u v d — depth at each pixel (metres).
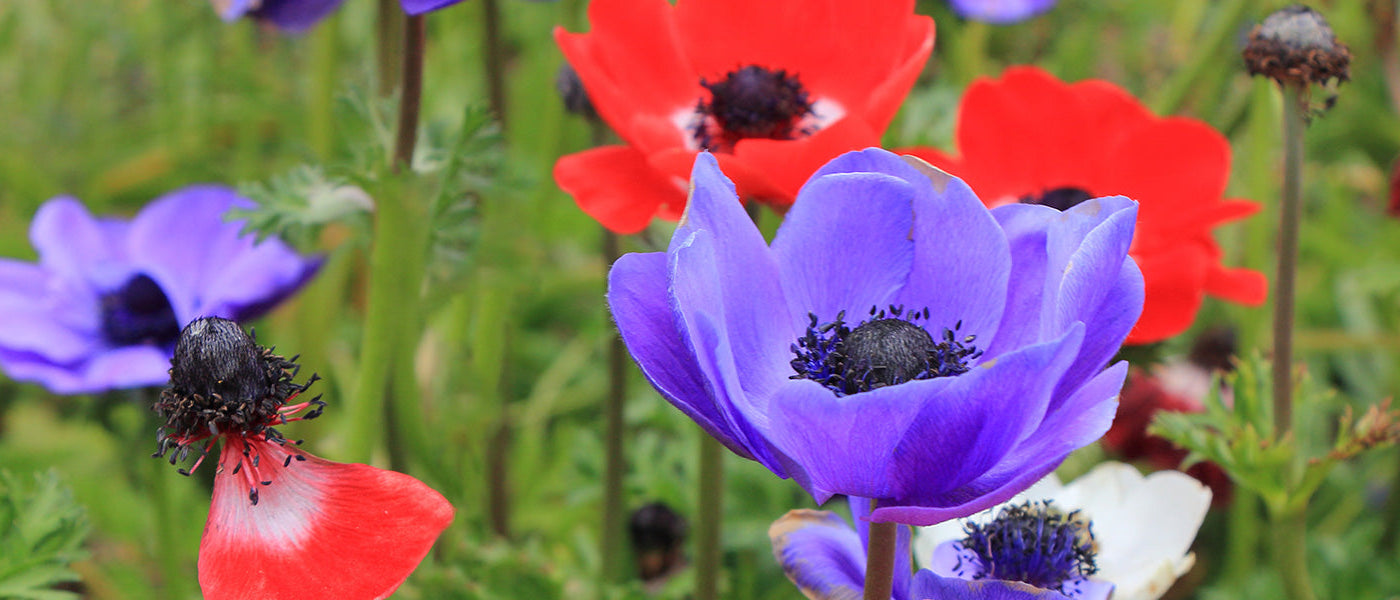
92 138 0.96
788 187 0.49
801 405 0.39
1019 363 0.39
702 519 0.58
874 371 0.41
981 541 0.48
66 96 0.97
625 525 0.66
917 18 0.53
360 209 0.55
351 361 0.78
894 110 0.50
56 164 0.94
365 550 0.42
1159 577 0.49
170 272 0.61
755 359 0.42
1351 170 0.93
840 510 0.65
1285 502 0.55
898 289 0.43
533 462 0.75
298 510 0.43
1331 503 0.74
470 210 0.55
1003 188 0.58
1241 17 0.77
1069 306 0.40
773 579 0.66
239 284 0.59
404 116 0.53
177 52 0.98
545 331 0.90
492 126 0.55
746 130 0.54
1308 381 0.56
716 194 0.42
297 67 1.02
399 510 0.42
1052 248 0.41
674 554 0.67
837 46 0.54
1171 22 1.06
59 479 0.53
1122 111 0.57
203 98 0.94
